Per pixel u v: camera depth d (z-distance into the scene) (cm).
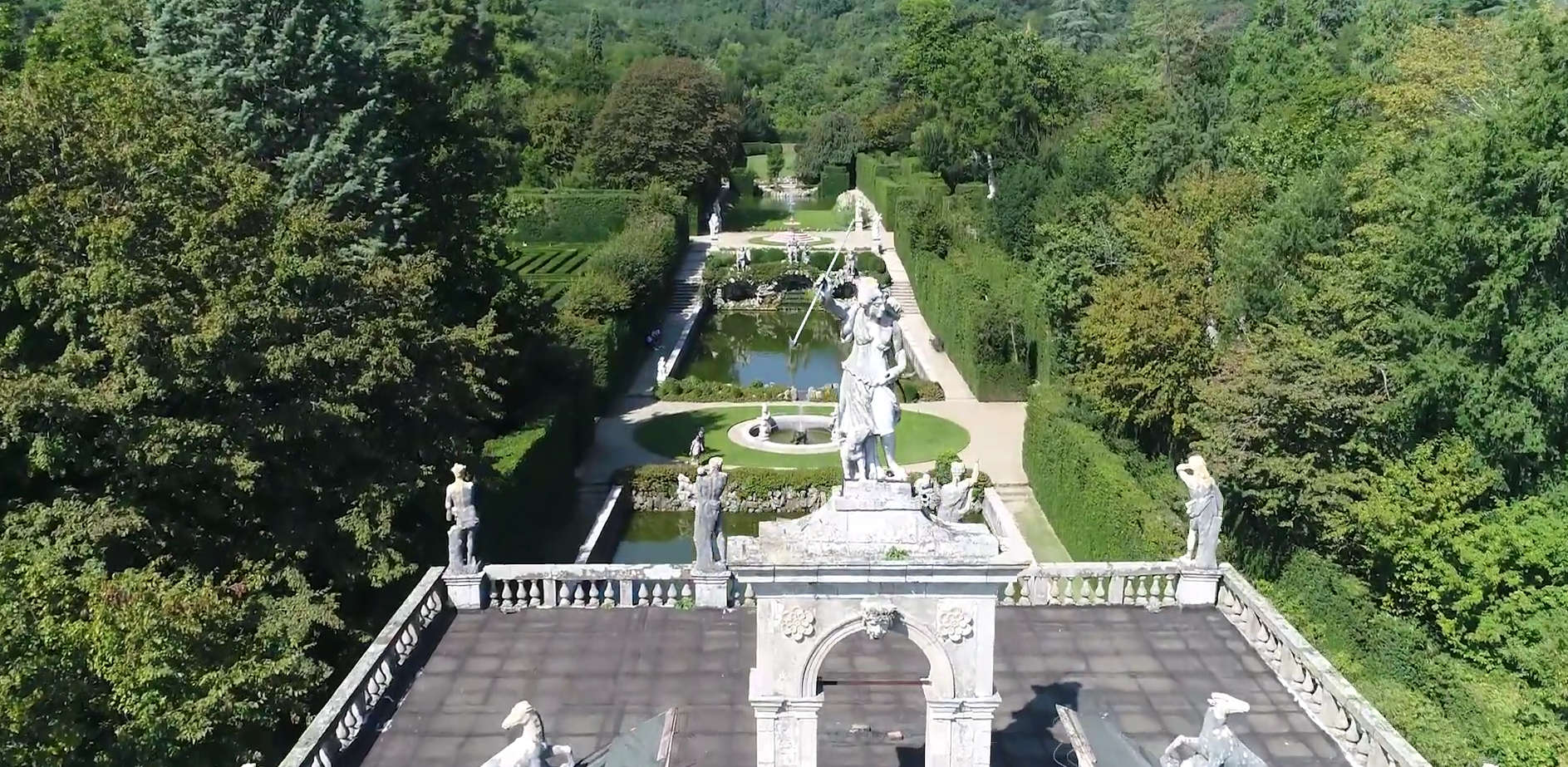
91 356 3538
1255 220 6425
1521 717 3850
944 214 12306
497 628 3164
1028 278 8725
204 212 3944
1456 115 6619
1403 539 4319
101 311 3666
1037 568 3306
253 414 3806
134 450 3447
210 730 3044
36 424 3475
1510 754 3700
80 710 2891
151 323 3578
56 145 3994
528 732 1981
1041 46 14162
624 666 2958
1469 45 7706
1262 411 4697
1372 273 5028
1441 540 4272
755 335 11981
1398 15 10256
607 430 7856
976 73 14062
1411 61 7631
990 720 2150
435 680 2884
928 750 2186
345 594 4081
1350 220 5716
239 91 5181
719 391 8688
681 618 3231
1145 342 5694
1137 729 2673
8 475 3725
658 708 2755
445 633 3131
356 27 5512
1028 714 2733
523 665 2961
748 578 2052
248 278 3775
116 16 6500
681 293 12506
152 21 5550
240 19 5178
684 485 6650
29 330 3875
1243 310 5653
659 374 9025
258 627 3400
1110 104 12775
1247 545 4922
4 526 3484
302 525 3884
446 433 4509
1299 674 2850
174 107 4572
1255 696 2825
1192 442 5238
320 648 3969
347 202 5238
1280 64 10438
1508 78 6162
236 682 3048
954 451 7294
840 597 2086
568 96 17412
